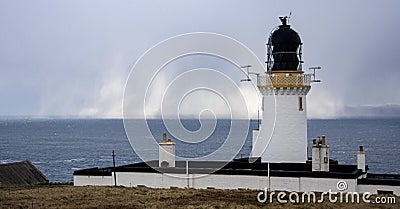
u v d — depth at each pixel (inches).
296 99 1680.6
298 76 1672.0
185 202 1301.7
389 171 3816.4
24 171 2031.3
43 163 4835.1
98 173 1611.7
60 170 4237.2
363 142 7022.6
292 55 1705.2
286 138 1684.3
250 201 1309.1
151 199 1347.2
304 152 1683.1
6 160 5142.7
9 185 1788.9
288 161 1679.4
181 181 1542.8
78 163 4773.6
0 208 1253.7
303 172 1469.0
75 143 7554.1
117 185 1581.0
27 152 6048.2
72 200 1346.0
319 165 1523.1
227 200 1320.1
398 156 4921.3
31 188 1582.2
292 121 1681.8
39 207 1267.2
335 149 5767.7
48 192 1465.3
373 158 4736.7
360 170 1556.3
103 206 1267.2
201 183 1535.4
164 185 1555.1
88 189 1502.2
